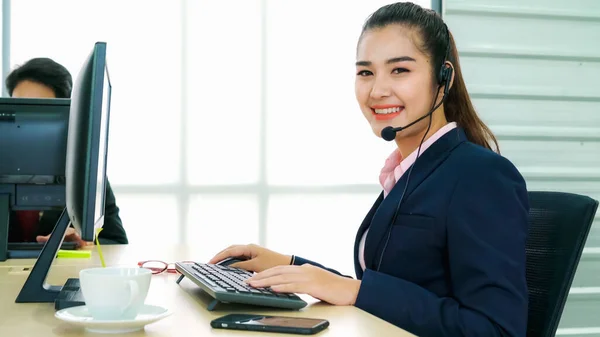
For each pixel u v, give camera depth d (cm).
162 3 364
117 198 361
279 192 377
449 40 130
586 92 329
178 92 366
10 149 161
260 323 84
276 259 138
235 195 372
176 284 122
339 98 384
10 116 161
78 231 97
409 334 83
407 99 122
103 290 81
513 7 321
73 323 79
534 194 129
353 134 386
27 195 162
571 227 118
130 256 172
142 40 363
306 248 380
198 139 369
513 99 323
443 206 111
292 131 379
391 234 118
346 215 384
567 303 320
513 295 100
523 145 324
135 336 79
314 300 107
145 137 364
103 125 106
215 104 371
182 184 367
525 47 323
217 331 82
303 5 380
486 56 321
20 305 100
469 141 128
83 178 93
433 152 120
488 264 102
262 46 375
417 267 115
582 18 327
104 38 357
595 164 330
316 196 381
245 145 374
